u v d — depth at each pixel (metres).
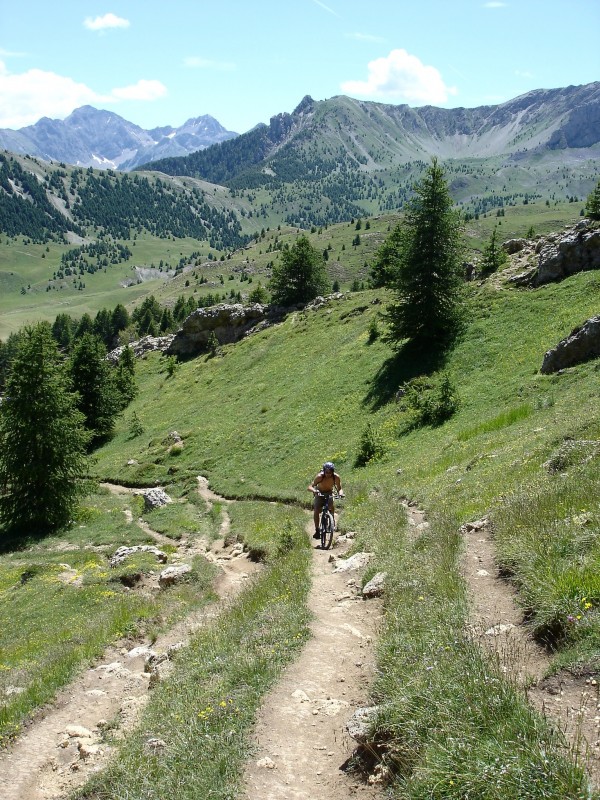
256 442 51.69
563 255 49.41
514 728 5.44
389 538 15.95
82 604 21.30
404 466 30.73
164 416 73.31
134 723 9.80
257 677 8.89
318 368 62.59
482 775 4.91
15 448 41.78
